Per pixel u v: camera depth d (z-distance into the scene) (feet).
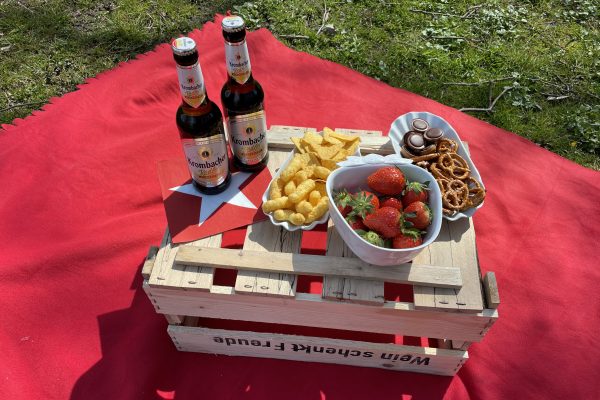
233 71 4.31
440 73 9.56
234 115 4.67
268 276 4.53
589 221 7.06
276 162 5.51
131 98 8.29
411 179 4.59
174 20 10.27
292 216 4.67
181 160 5.55
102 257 6.34
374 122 8.30
